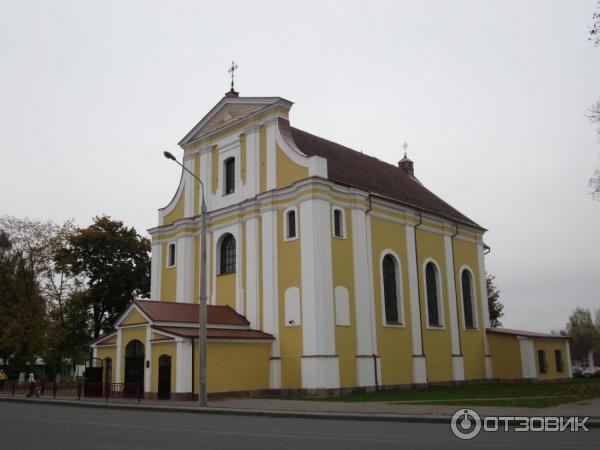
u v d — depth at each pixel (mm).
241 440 11875
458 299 38469
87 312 46625
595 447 10625
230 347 26844
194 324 27969
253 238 30766
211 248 33562
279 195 30125
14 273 44438
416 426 14703
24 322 42812
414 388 31812
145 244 49031
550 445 10914
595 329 117875
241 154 33125
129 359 27891
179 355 25391
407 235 34625
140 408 21469
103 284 47125
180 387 25016
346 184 30594
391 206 33719
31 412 19781
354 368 28500
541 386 33031
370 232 31562
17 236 45094
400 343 32031
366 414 17031
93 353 30922
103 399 25703
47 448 10977
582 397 22641
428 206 39219
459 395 25297
